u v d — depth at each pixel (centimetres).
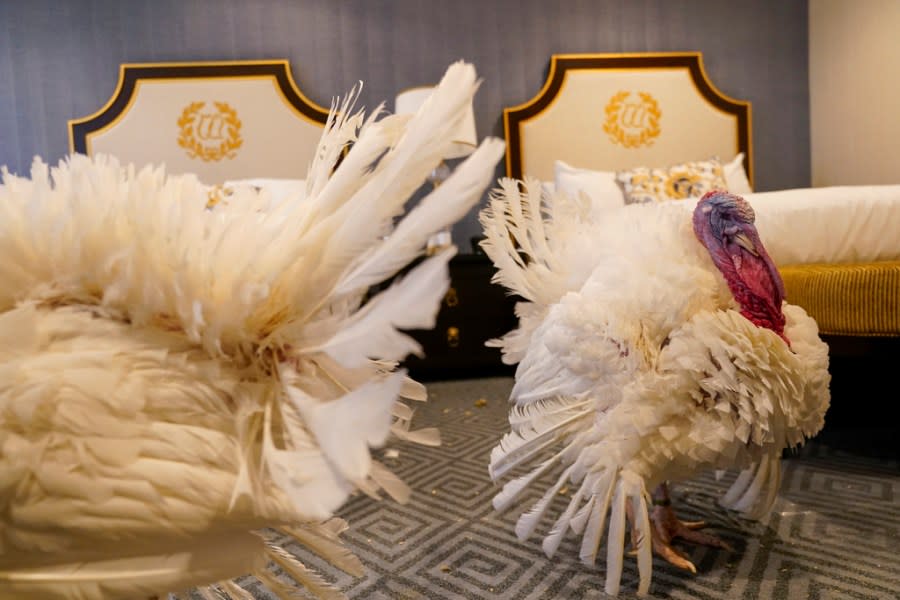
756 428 95
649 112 372
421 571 112
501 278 128
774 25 385
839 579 103
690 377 95
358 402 41
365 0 354
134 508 38
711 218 108
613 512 96
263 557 47
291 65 352
